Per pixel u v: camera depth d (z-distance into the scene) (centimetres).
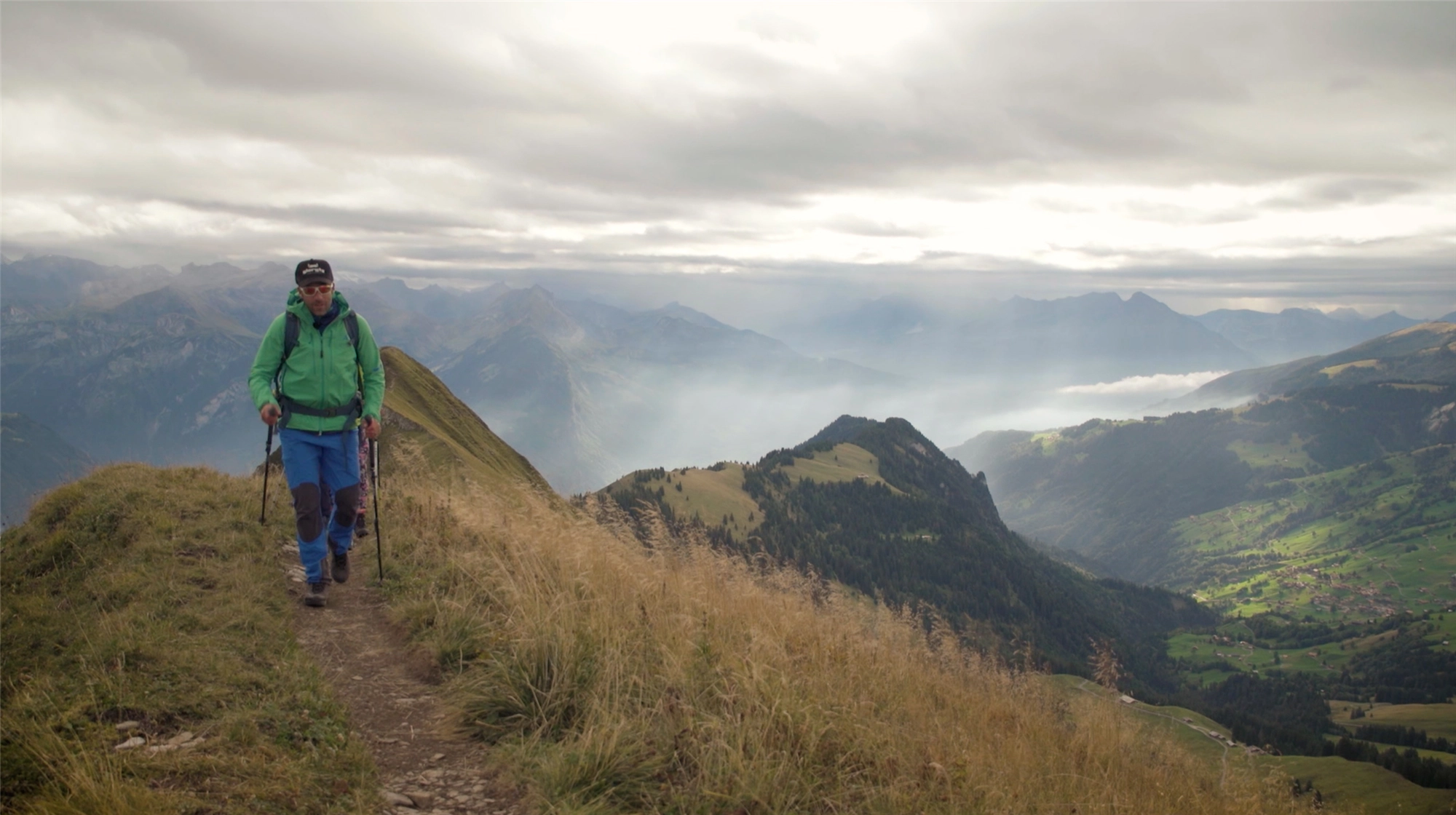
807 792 523
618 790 507
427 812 473
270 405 779
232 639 669
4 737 462
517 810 487
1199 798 873
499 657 657
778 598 1041
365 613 830
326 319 806
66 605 761
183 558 876
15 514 1225
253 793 439
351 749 517
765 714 607
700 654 703
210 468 1425
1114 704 1134
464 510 1189
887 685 873
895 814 532
